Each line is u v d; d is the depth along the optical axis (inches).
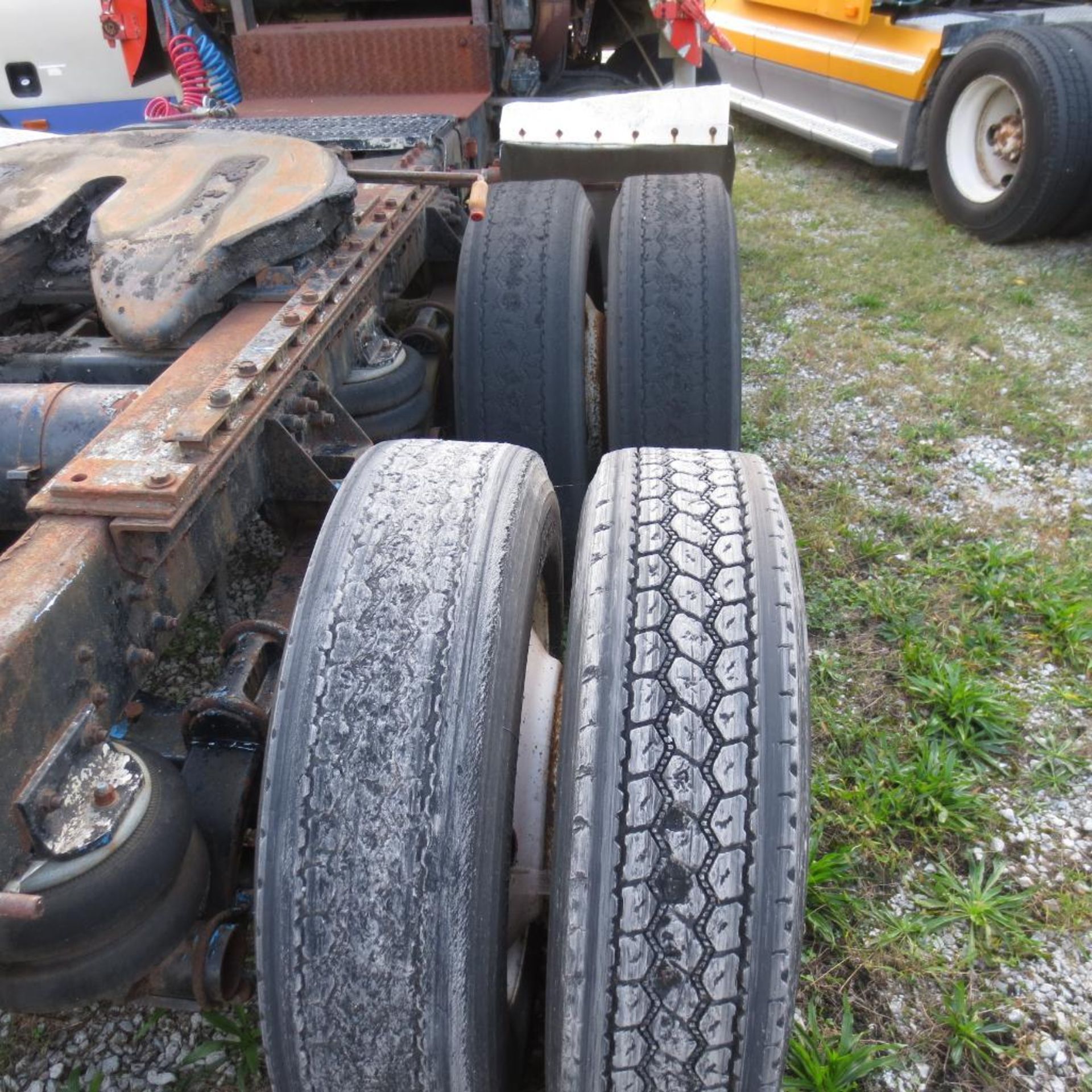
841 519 144.0
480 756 54.9
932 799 99.8
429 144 143.4
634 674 55.0
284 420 82.3
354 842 53.3
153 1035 80.7
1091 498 148.8
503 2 181.8
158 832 56.6
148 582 63.7
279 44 181.2
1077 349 195.0
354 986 53.3
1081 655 118.7
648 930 50.8
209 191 98.0
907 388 181.3
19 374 89.9
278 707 56.0
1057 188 233.0
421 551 60.1
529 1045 71.7
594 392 124.2
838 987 84.4
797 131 314.5
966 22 261.1
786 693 54.6
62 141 115.6
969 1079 78.3
